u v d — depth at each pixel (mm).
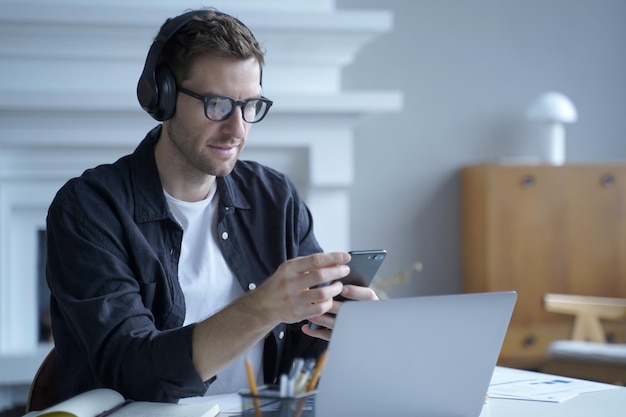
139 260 1758
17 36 3662
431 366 1379
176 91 1760
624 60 4848
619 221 4434
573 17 4781
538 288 4375
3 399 3764
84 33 3689
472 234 4520
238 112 1744
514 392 1691
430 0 4566
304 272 1378
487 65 4660
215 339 1458
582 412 1524
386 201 4562
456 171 4629
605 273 4422
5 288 3799
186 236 1906
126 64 3799
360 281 1586
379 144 4551
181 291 1838
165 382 1516
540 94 4742
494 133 4676
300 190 4062
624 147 4883
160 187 1851
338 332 1269
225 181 1954
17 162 3746
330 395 1308
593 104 4840
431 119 4598
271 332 1904
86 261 1668
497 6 4668
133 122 3750
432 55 4586
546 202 4383
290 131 3953
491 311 1395
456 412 1438
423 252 4605
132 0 3846
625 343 4371
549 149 4508
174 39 1764
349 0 4461
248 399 1292
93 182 1781
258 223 1986
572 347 3746
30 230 3832
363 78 4504
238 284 1944
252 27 3801
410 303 1311
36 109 3662
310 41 3910
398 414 1381
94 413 1402
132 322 1604
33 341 3846
